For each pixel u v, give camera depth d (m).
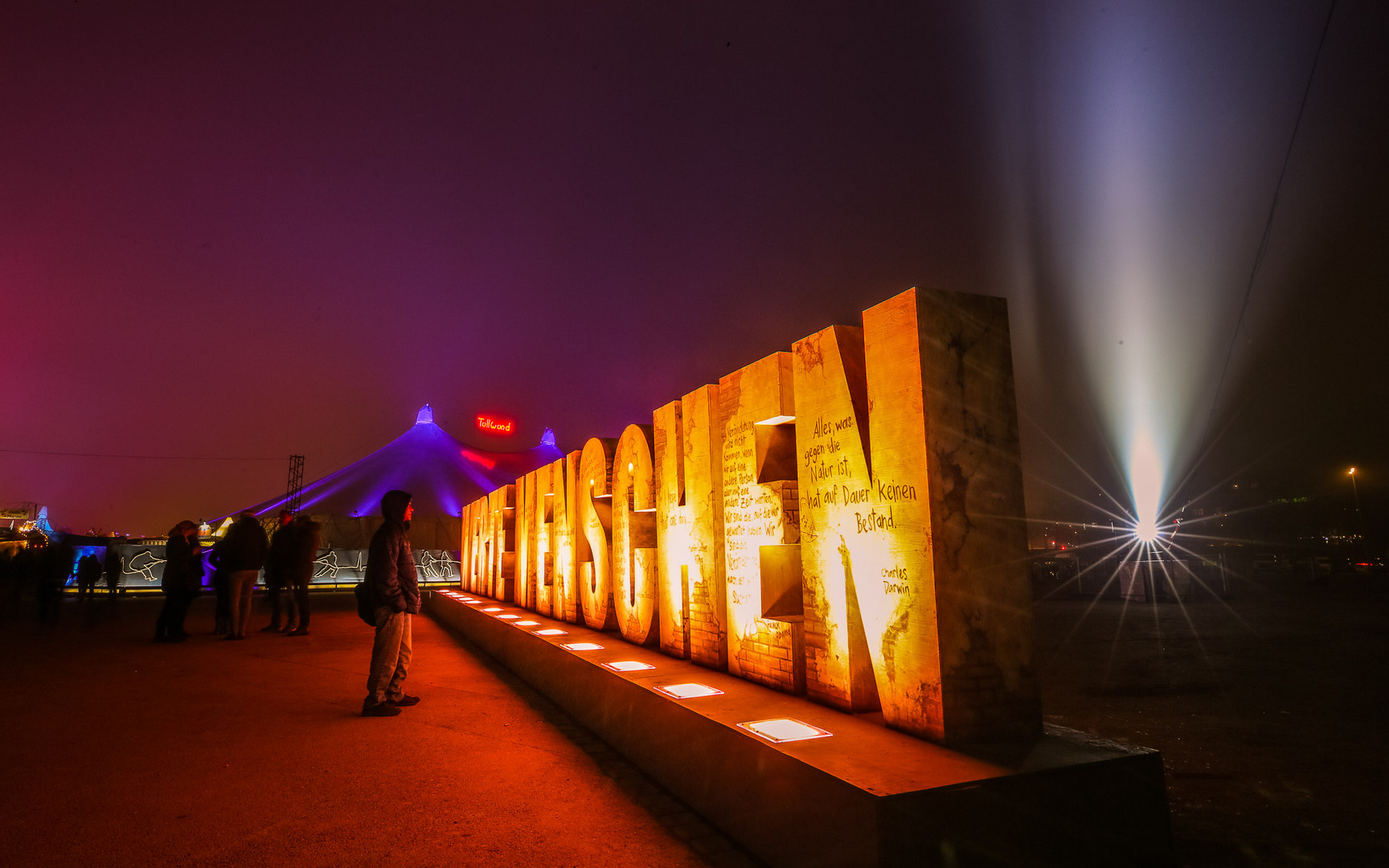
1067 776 3.05
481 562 16.66
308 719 6.31
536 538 11.72
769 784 3.37
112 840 3.66
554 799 4.31
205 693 7.48
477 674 8.76
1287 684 7.89
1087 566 31.80
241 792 4.41
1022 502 3.83
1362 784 4.56
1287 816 4.04
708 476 6.07
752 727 3.80
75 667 9.15
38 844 3.61
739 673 5.45
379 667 6.48
